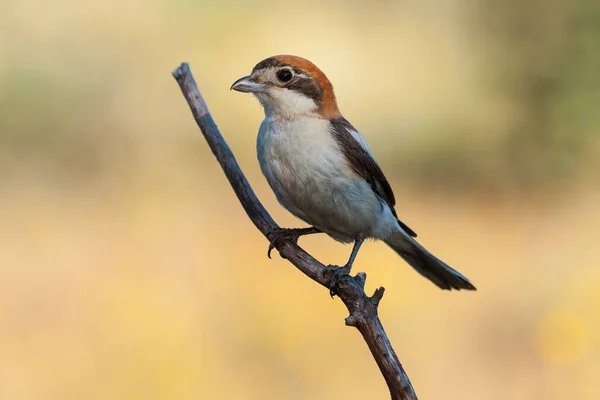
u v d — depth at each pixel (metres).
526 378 8.87
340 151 6.27
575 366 7.98
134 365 7.90
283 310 8.70
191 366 7.88
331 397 8.27
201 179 16.36
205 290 9.09
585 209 16.06
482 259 13.86
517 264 13.14
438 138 19.28
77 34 18.12
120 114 17.94
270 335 8.40
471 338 9.66
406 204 17.50
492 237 15.18
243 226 13.20
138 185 15.96
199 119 6.24
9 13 17.66
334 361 8.42
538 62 18.05
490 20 18.80
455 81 19.44
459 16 19.39
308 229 6.75
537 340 8.33
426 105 19.67
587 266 11.00
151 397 7.71
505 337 9.72
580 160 17.56
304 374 8.23
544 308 10.12
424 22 20.19
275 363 8.27
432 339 9.56
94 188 15.91
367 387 8.23
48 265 11.79
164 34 18.86
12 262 12.00
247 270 9.56
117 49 18.44
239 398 7.99
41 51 17.84
